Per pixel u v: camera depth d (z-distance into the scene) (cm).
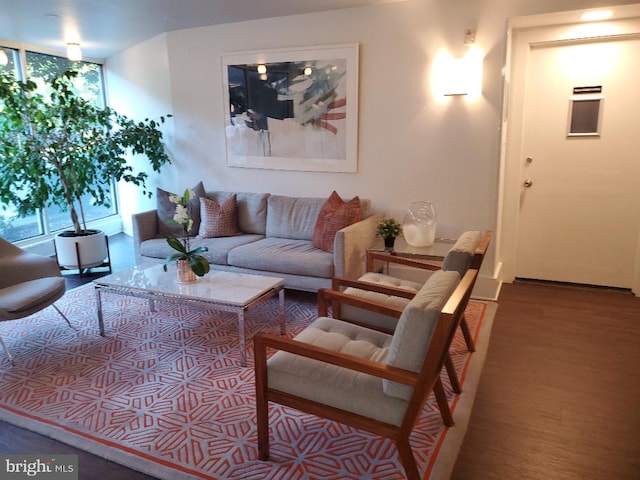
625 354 286
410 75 383
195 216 442
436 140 385
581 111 387
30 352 297
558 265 420
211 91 467
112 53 545
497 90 359
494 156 370
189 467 192
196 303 284
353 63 397
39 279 325
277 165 450
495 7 349
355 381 179
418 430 214
